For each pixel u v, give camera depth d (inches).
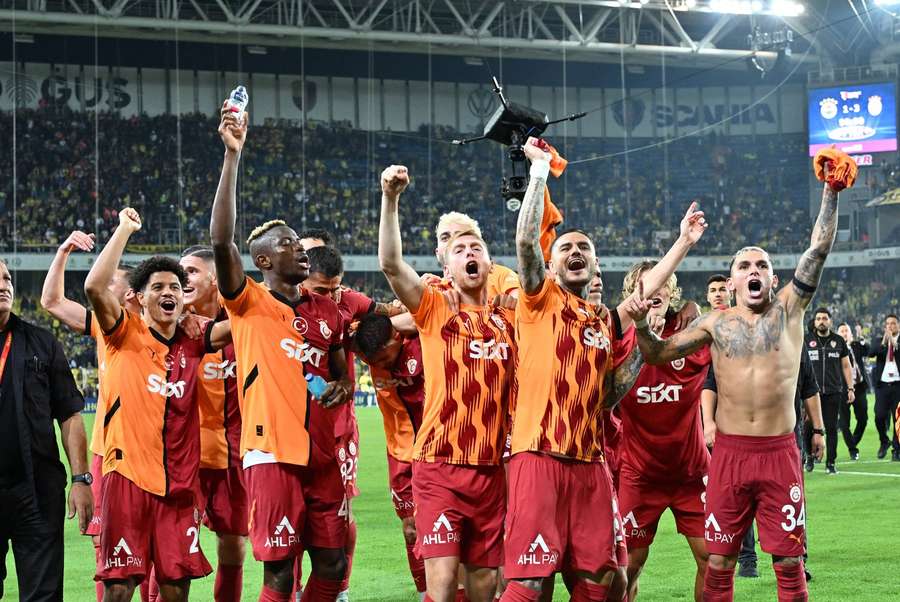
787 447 204.4
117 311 201.5
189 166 1478.8
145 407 200.5
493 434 184.4
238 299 193.2
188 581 204.7
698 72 1598.2
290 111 1583.4
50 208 1382.9
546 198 241.1
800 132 1683.1
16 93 1444.4
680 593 264.7
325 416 195.6
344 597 252.4
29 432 198.5
